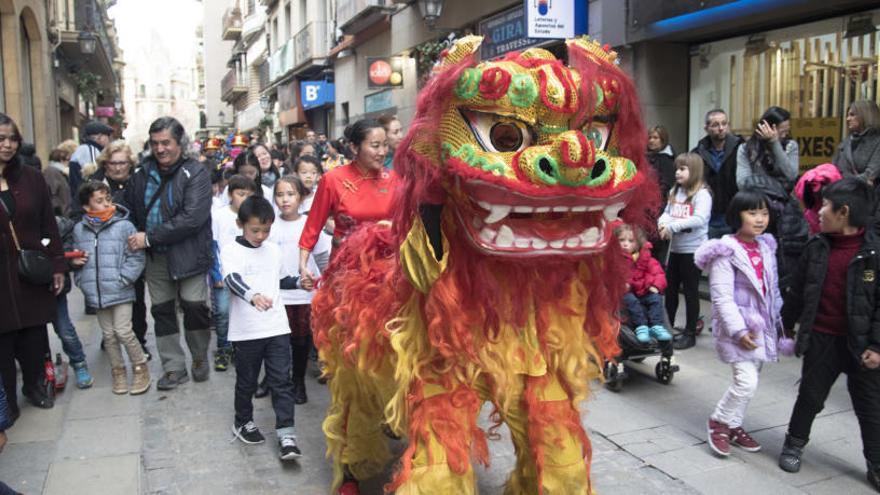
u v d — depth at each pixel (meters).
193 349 5.05
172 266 4.73
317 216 3.95
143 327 5.73
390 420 2.19
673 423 4.11
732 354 3.62
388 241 2.56
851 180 3.27
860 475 3.43
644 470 3.51
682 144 7.52
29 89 13.51
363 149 3.77
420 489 2.03
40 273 4.07
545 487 2.15
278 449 3.84
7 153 3.94
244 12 32.19
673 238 5.55
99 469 3.58
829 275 3.34
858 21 5.71
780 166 5.15
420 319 2.14
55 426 4.18
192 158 4.86
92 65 22.94
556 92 1.92
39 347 4.38
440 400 2.10
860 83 5.75
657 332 4.58
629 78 2.08
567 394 2.19
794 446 3.49
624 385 4.75
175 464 3.66
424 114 2.03
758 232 3.67
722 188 5.74
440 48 10.86
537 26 7.16
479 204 1.92
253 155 6.12
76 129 22.23
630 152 2.15
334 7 17.91
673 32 6.76
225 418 4.32
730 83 6.97
